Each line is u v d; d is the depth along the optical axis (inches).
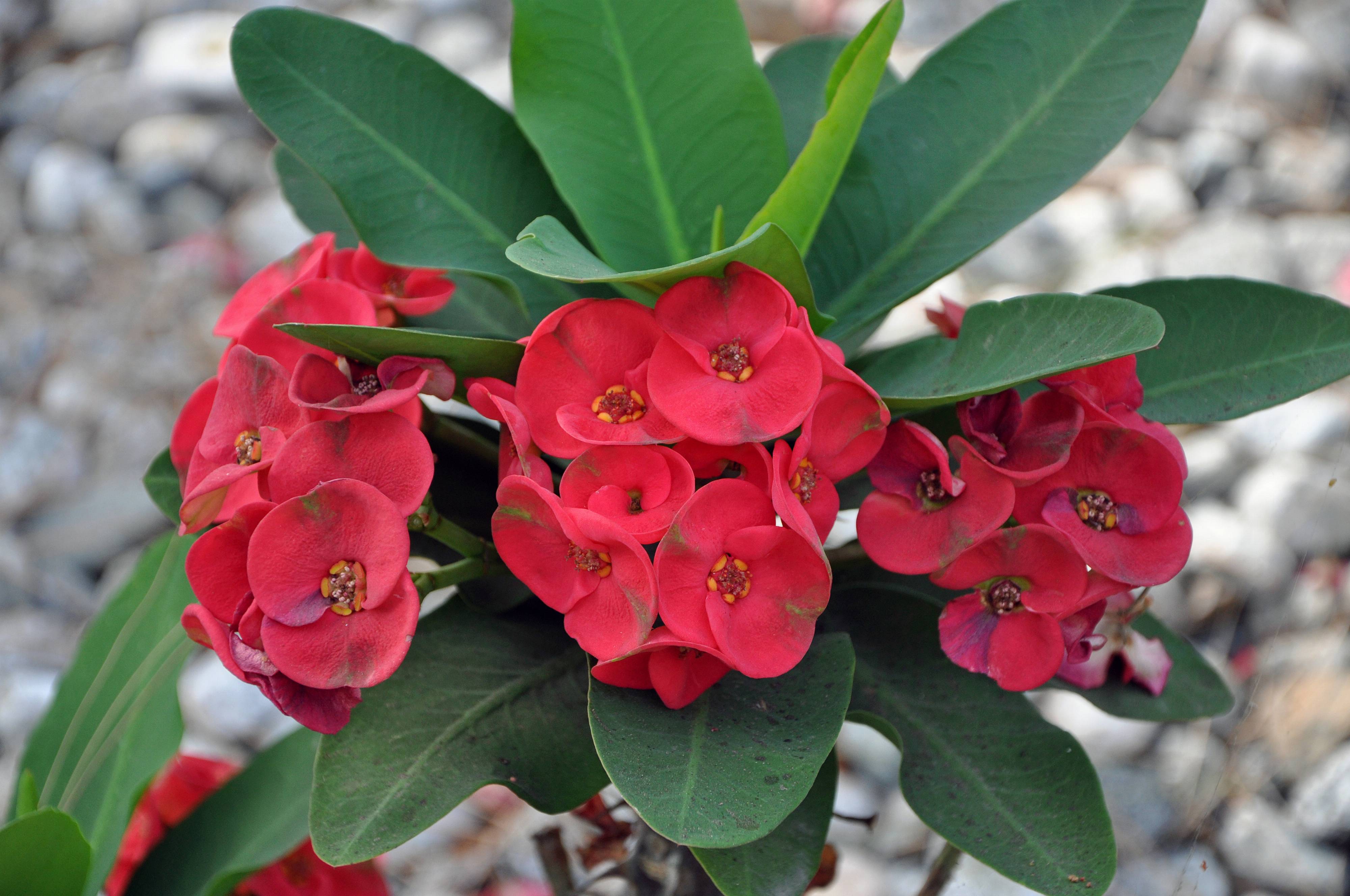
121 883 28.2
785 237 22.3
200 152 98.3
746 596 22.8
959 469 23.7
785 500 22.2
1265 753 56.2
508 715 24.0
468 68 99.9
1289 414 70.0
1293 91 91.9
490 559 24.2
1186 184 86.4
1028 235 81.7
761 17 101.0
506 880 56.0
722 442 22.2
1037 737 24.3
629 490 22.7
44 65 112.0
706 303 22.7
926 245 25.7
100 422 82.4
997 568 23.3
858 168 26.1
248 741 63.7
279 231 89.8
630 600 22.4
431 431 24.8
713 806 22.0
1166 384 25.2
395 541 22.5
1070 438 23.1
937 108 26.1
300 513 22.5
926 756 24.3
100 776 27.5
